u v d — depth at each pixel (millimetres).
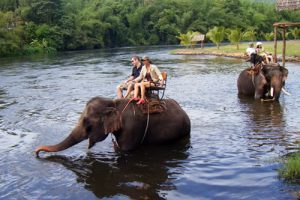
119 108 7969
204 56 37219
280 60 25797
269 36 64500
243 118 10461
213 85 16938
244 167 6926
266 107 11781
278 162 7066
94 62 34344
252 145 8109
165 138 8391
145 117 8141
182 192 6070
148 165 7215
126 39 82000
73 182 6539
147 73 8594
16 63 35500
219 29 42625
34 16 66062
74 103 13477
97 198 5941
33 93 16250
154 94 8578
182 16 90375
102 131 7652
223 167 6984
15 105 13414
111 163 7352
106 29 76312
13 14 62062
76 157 7707
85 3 91438
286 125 9578
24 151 8141
